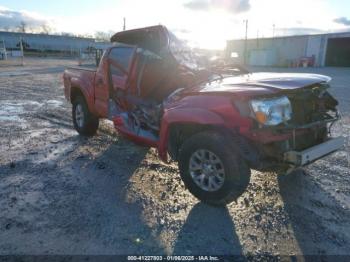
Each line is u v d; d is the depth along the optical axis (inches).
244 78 140.7
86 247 99.3
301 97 120.3
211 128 122.6
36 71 891.4
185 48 177.3
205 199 124.0
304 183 145.3
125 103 177.0
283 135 114.0
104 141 211.0
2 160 174.2
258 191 137.6
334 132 234.1
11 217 115.8
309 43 1604.3
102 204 126.2
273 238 104.7
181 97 135.2
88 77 206.8
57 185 143.2
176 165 167.8
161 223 113.3
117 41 187.3
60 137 221.8
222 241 103.2
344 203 126.8
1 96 412.5
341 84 626.8
